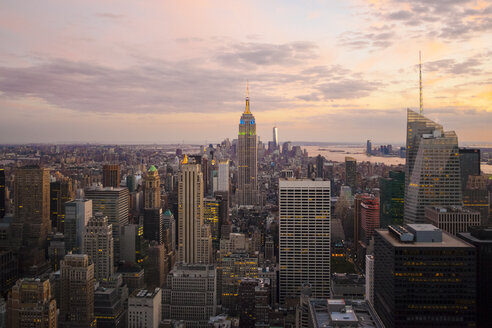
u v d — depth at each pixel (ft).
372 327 602.85
